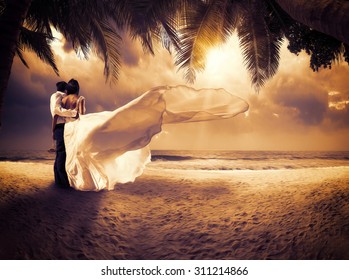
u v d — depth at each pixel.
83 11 7.40
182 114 4.20
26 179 4.75
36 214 3.45
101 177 4.54
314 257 2.78
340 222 3.27
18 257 2.68
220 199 4.51
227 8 7.81
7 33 5.10
